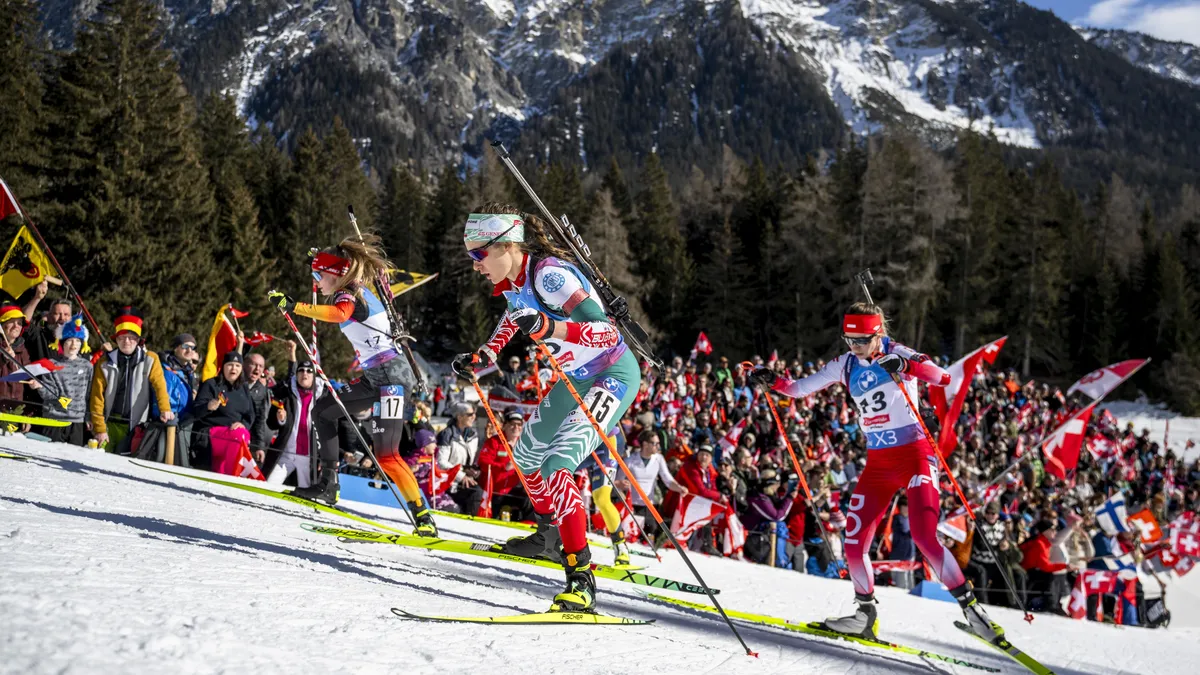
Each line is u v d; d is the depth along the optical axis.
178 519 4.56
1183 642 8.64
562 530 3.83
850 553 5.03
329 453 6.66
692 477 10.10
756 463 12.02
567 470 3.87
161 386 8.27
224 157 63.41
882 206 62.44
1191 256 77.75
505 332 4.12
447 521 7.30
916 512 4.83
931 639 5.78
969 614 4.70
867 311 5.04
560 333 3.81
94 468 6.27
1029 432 24.33
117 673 1.92
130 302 30.34
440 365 63.06
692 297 67.69
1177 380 55.22
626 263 62.72
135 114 33.03
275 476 8.18
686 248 76.19
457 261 61.56
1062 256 70.31
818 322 62.34
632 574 5.40
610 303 4.35
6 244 30.52
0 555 2.87
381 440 5.75
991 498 11.94
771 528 10.27
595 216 63.00
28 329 8.73
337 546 4.76
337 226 58.16
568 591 3.79
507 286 4.14
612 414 4.08
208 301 32.25
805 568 10.45
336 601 3.14
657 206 79.81
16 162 32.19
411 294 66.44
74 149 32.16
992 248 67.12
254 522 5.07
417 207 77.06
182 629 2.35
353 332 5.89
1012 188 78.81
